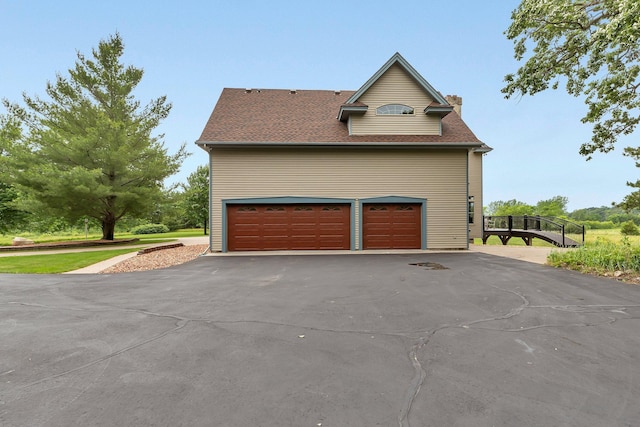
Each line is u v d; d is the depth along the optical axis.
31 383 2.79
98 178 17.36
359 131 13.99
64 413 2.34
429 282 7.09
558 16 9.29
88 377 2.89
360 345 3.60
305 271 8.67
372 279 7.49
